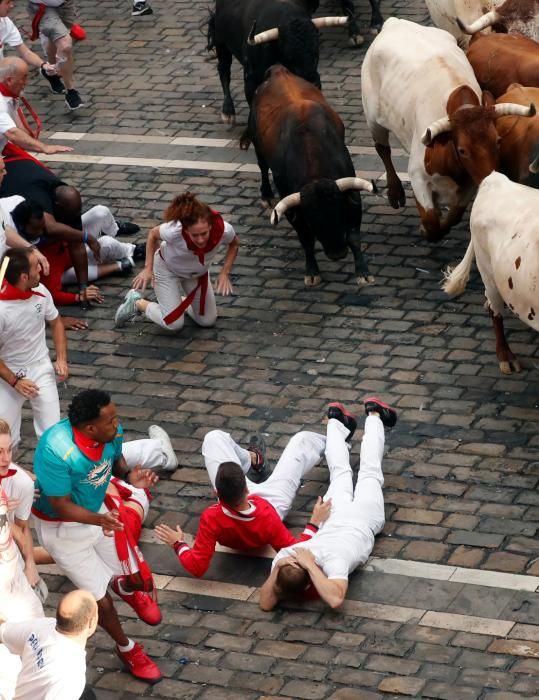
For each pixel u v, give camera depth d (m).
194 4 20.78
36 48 20.05
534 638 9.03
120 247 14.26
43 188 13.67
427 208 13.52
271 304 13.47
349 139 16.50
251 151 16.55
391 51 14.01
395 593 9.59
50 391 11.02
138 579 9.12
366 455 10.43
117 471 9.62
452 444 11.09
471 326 12.74
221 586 9.92
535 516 10.18
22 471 8.93
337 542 9.65
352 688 8.79
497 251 11.25
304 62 15.20
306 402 11.89
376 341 12.66
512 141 12.66
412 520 10.27
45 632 7.72
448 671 8.83
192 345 12.98
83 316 13.68
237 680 9.01
